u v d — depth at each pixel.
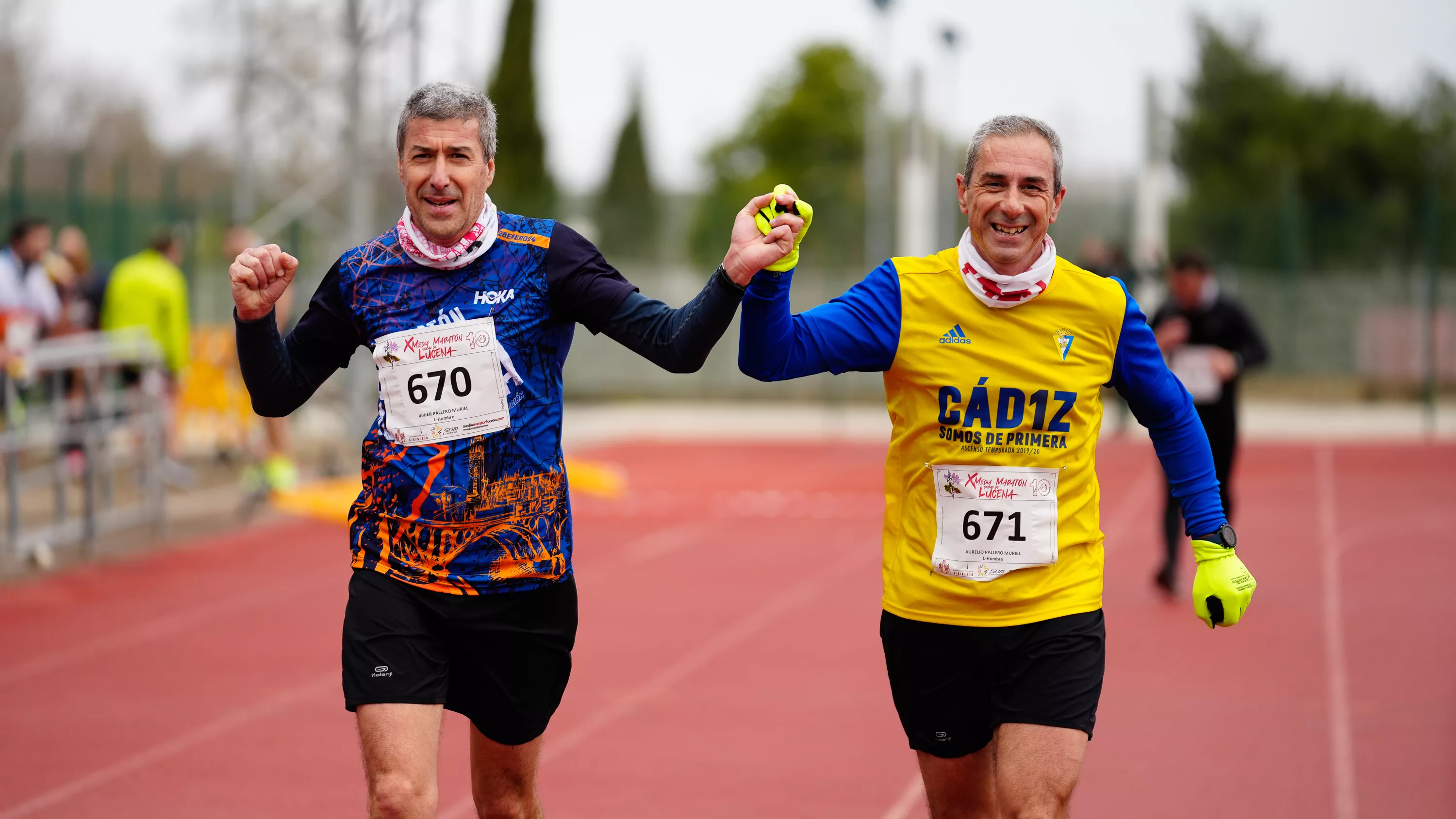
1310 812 9.88
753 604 17.91
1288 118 72.62
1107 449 37.66
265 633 16.20
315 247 41.91
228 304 43.25
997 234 6.75
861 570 20.39
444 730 12.35
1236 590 7.04
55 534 19.83
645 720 12.49
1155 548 22.31
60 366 20.00
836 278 51.25
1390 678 13.75
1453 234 50.22
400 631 6.72
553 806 10.17
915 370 6.95
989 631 6.89
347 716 12.73
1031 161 6.69
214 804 10.26
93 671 14.39
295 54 39.34
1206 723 12.19
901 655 7.14
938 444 6.96
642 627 16.45
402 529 6.85
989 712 7.08
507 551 6.87
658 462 35.44
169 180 38.62
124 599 18.05
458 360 6.86
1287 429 42.81
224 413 31.12
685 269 52.22
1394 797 10.18
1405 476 31.69
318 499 25.27
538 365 6.97
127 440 26.84
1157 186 49.78
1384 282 50.03
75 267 27.70
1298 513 26.12
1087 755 11.32
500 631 6.88
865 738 11.91
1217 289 17.16
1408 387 50.03
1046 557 6.86
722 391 52.78
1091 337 6.91
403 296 6.92
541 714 7.06
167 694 13.48
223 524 23.95
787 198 6.48
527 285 6.93
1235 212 51.00
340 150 39.34
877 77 45.72
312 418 40.25
